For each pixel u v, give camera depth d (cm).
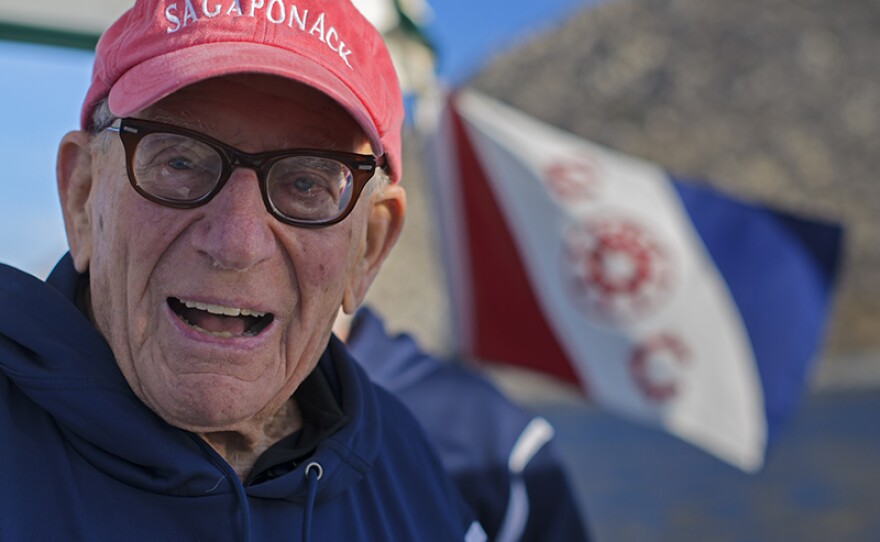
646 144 8419
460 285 364
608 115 8769
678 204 379
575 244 368
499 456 224
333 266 116
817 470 2028
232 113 108
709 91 8612
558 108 9069
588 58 9325
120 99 105
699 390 370
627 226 370
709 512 1633
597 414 3981
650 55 9088
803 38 8688
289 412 134
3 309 110
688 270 375
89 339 112
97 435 108
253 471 122
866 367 5491
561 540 226
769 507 1650
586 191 373
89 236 119
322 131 113
